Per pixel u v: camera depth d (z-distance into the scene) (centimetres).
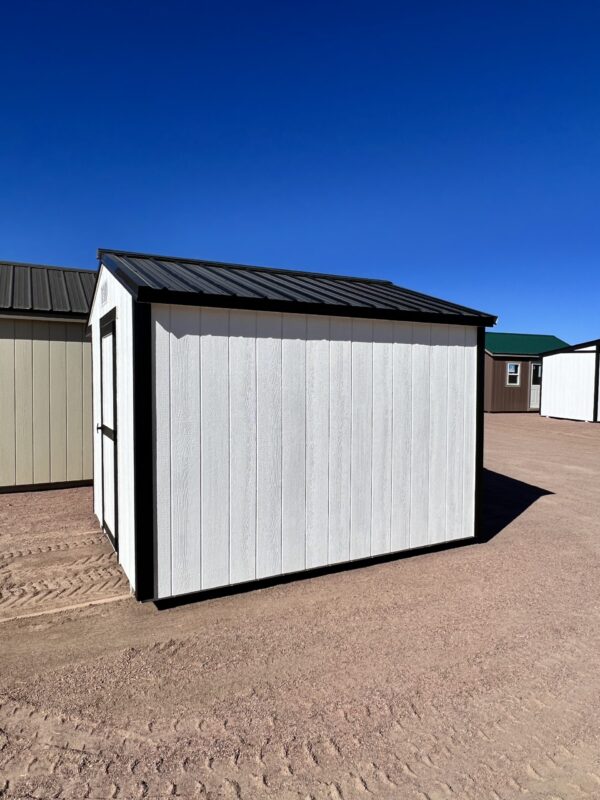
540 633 319
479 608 353
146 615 337
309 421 398
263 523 381
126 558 386
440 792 195
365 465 426
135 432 334
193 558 354
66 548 463
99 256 501
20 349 688
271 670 274
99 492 538
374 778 201
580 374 1803
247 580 376
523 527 551
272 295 387
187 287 359
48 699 247
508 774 204
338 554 416
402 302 473
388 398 436
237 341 366
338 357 409
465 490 485
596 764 211
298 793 194
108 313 438
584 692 259
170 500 346
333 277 611
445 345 466
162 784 197
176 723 231
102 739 220
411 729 229
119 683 261
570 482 793
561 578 409
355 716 238
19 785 195
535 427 1605
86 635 310
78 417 727
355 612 344
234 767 206
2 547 466
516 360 2258
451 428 473
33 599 359
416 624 329
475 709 244
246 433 371
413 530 455
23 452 695
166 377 342
